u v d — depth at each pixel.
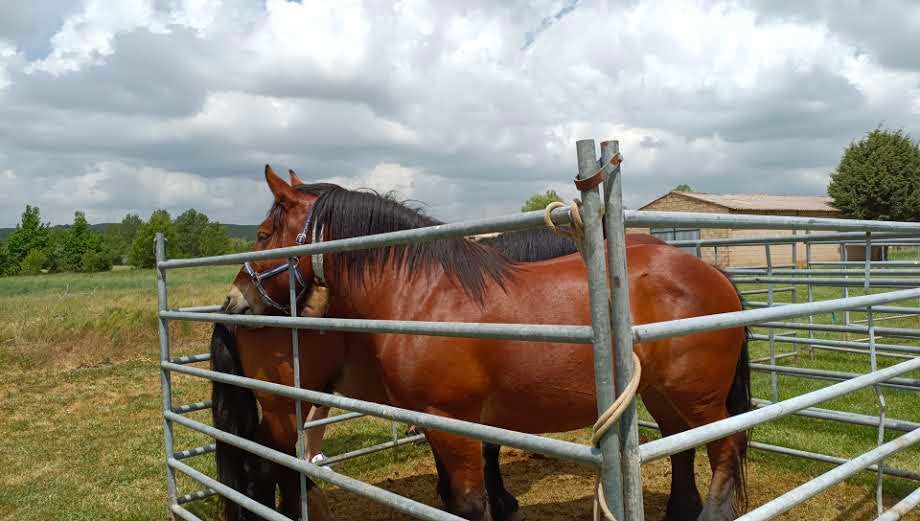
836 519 3.79
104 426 6.90
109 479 5.17
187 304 13.67
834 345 5.21
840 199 29.80
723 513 2.82
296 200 3.29
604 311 1.48
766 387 6.97
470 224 1.79
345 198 3.06
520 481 4.77
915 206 28.34
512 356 2.61
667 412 3.27
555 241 4.00
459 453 2.67
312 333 3.19
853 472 2.39
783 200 32.09
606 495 1.47
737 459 2.94
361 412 2.24
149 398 8.19
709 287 2.89
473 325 1.78
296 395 2.57
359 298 2.98
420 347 2.63
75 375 9.48
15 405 7.86
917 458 4.62
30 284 29.94
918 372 7.54
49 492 4.88
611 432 1.46
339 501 4.58
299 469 2.58
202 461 5.62
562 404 2.68
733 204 26.36
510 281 2.75
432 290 2.78
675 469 3.58
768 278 5.89
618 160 1.46
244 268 3.35
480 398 2.66
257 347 3.38
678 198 27.86
